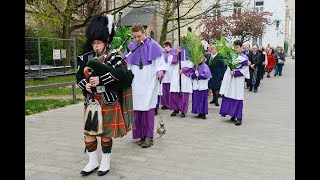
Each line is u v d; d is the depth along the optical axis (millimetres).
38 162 4824
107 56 4379
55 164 4762
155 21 33281
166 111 9477
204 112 8305
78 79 4348
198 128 7238
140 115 5746
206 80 8250
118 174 4430
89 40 4352
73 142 5883
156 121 7992
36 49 14102
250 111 9516
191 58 8188
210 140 6227
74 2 17984
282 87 16094
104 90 4242
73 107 9414
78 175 4383
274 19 36781
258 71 14164
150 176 4375
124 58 4465
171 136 6496
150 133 5754
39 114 8328
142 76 5648
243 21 24078
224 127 7367
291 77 21953
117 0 24938
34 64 14047
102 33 4281
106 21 4336
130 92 4660
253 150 5609
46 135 6328
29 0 15305
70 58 16312
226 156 5266
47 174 4387
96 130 4203
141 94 5625
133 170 4590
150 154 5324
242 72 7430
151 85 5680
